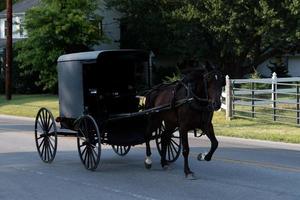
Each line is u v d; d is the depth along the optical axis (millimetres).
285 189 10242
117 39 51656
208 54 44594
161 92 12797
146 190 10383
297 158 14352
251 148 16656
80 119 13023
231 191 10133
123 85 13953
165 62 51250
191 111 11422
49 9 41281
